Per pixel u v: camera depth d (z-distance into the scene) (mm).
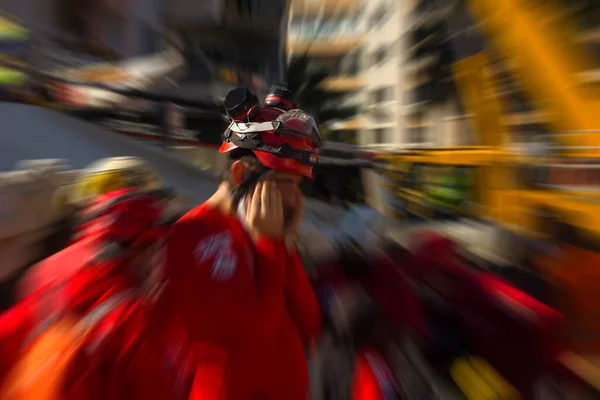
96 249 1533
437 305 1885
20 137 2869
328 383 1707
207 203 1443
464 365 1729
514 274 2203
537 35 2139
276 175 1436
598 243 2012
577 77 2061
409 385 1669
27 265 2211
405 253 2066
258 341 1329
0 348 1568
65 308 1473
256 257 1396
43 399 1380
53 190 2309
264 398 1354
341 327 1808
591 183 2057
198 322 1280
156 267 1399
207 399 1305
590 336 1947
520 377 1753
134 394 1384
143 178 1965
